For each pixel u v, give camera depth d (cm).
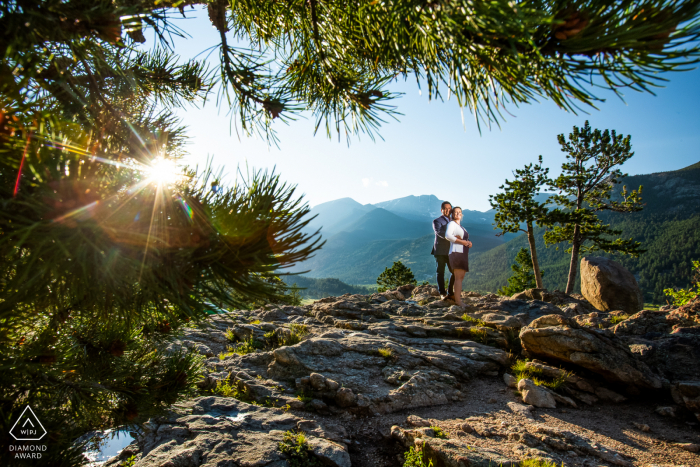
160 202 100
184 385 260
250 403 565
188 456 402
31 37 93
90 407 213
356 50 173
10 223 90
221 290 113
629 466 405
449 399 589
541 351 676
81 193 90
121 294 119
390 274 4972
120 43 117
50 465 178
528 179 2744
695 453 434
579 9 82
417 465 414
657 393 576
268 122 217
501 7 80
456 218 967
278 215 110
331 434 471
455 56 109
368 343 769
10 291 106
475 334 829
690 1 75
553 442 443
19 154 92
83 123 135
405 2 102
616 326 821
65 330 215
